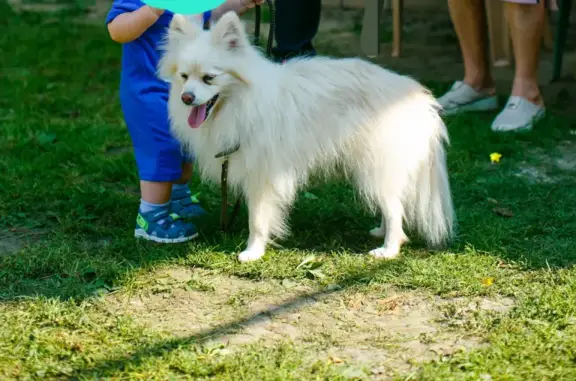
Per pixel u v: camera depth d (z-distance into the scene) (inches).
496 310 143.7
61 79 313.4
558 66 292.5
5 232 183.9
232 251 170.6
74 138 243.4
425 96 165.8
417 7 403.9
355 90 159.5
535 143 230.4
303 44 264.5
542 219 182.7
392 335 136.6
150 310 147.6
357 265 162.4
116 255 169.3
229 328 140.2
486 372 123.0
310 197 197.6
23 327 139.4
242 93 151.9
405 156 160.6
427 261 163.2
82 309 145.9
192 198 193.5
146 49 165.9
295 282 157.1
